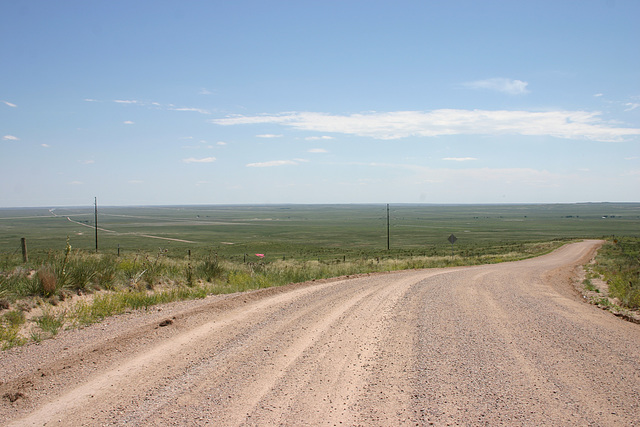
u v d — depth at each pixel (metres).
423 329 8.71
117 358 6.33
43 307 9.75
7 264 15.02
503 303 12.46
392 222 196.25
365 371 6.02
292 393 5.16
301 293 13.42
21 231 124.62
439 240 98.88
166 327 8.16
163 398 4.94
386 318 9.74
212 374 5.74
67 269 11.98
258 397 5.02
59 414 4.51
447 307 11.42
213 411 4.62
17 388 5.14
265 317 9.48
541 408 4.85
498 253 56.75
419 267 30.84
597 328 9.27
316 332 8.21
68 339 7.41
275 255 60.25
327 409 4.73
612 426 4.43
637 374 6.07
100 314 9.38
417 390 5.34
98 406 4.71
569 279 23.58
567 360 6.70
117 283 13.15
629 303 13.30
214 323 8.71
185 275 15.97
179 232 126.19
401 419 4.52
